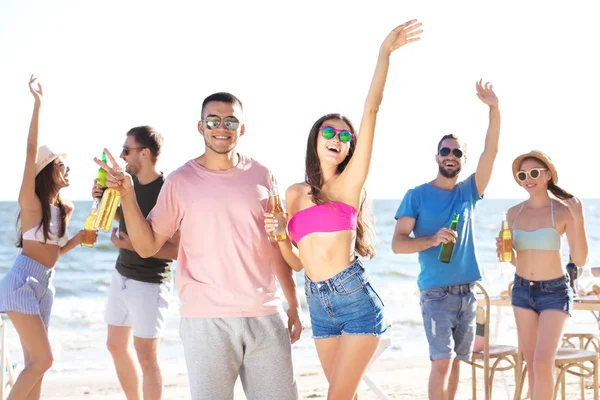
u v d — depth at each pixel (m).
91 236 5.02
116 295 5.36
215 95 3.91
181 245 3.92
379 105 3.78
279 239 3.80
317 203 3.88
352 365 3.81
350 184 3.86
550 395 5.21
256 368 3.86
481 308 5.51
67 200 5.20
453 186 5.62
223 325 3.77
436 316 5.34
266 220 3.77
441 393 5.21
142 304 5.20
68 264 26.80
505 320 13.83
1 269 32.16
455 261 5.38
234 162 3.96
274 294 3.91
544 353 5.29
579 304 5.66
